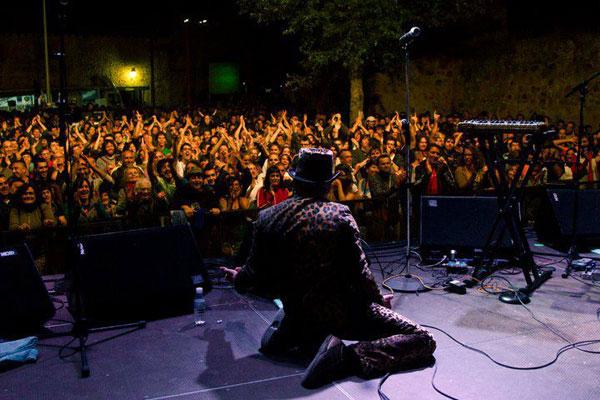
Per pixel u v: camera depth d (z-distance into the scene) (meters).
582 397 3.20
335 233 3.22
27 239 5.43
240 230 6.15
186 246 4.71
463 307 4.57
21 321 4.10
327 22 12.40
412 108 16.06
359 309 3.44
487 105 15.16
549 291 4.93
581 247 6.21
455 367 3.55
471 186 7.85
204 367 3.61
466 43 15.62
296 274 3.28
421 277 5.36
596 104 12.65
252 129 11.94
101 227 5.84
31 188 5.88
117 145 9.50
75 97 23.25
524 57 14.12
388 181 7.09
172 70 24.91
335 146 9.29
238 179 6.94
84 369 3.50
